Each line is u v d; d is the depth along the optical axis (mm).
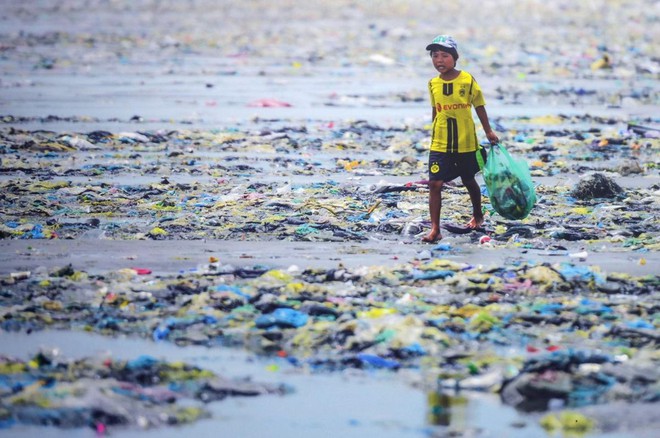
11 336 15352
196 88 52625
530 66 64938
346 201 25656
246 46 77062
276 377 14000
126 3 125938
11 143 34500
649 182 29312
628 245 21250
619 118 43062
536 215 24250
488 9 117625
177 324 15750
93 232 22312
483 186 27828
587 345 14969
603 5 119562
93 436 12062
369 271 18359
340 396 13383
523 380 13430
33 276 18312
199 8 119750
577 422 12438
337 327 15469
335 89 52906
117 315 16297
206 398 13273
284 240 21719
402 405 13125
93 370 13906
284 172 30531
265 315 16062
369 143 36438
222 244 21297
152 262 19625
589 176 26625
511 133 38656
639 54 71625
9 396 12945
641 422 12492
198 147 35156
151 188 27453
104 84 53969
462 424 12555
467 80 21250
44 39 80562
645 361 14250
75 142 34844
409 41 81875
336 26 96188
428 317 15875
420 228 22625
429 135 38156
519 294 17250
